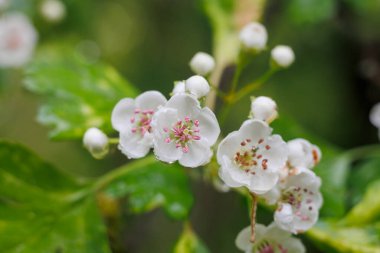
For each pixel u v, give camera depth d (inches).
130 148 9.0
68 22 16.0
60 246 9.8
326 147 11.0
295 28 15.9
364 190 11.1
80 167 18.9
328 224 10.0
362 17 14.6
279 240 9.0
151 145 9.0
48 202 10.0
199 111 8.8
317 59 16.8
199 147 8.8
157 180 10.1
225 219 15.9
